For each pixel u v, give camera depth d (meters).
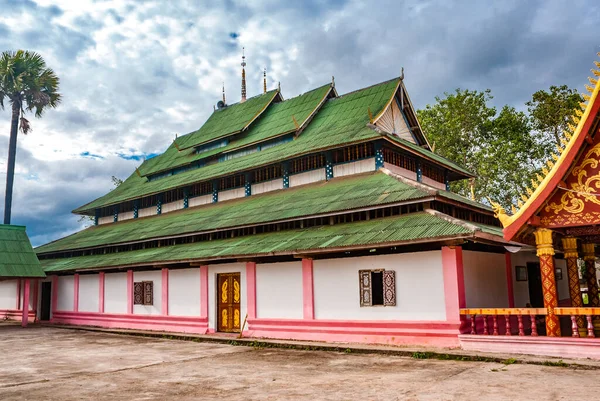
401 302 14.73
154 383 10.40
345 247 14.64
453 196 17.59
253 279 18.50
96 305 25.66
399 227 14.81
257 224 19.00
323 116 25.56
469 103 33.78
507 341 12.26
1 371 12.32
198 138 30.97
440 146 33.97
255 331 18.11
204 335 18.94
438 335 13.80
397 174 19.22
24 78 42.34
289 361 13.00
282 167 23.08
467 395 8.32
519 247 14.98
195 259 19.28
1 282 33.16
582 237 14.74
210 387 9.80
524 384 9.01
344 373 10.93
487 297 15.59
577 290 13.27
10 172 41.88
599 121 10.77
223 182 25.89
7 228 27.92
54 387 10.16
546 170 11.55
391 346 14.23
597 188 10.88
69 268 26.34
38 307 29.69
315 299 16.67
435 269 14.20
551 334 11.64
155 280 22.56
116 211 32.75
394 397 8.38
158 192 28.58
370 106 23.58
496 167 31.53
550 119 31.39
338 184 19.94
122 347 17.08
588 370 10.15
